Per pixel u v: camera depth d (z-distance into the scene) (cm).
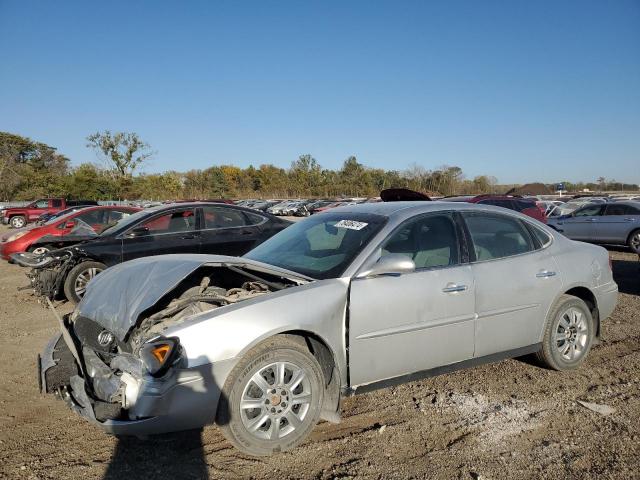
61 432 347
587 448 323
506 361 481
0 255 1049
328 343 326
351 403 392
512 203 1294
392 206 417
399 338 351
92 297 369
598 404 386
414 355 359
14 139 6347
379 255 358
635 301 728
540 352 440
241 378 298
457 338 378
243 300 324
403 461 308
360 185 7200
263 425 311
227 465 302
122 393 285
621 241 1359
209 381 288
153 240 790
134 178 5512
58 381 323
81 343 348
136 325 334
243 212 886
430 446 326
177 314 327
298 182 7344
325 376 337
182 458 310
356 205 457
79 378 314
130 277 362
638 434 340
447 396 402
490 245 414
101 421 282
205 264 343
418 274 364
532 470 298
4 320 673
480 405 385
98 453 318
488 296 392
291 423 316
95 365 315
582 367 464
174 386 279
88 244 755
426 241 386
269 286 353
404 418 365
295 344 316
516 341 414
